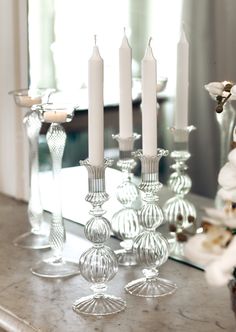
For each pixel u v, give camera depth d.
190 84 1.39
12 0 1.76
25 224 1.68
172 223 1.42
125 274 1.35
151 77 1.17
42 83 1.73
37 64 1.74
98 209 1.18
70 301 1.23
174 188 1.42
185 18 1.39
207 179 1.38
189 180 1.41
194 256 0.84
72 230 1.63
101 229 1.18
